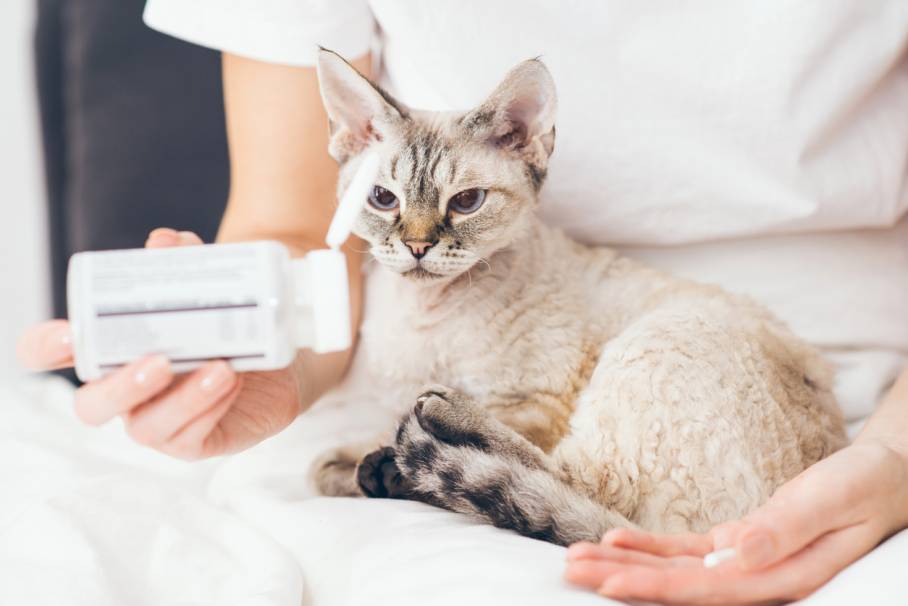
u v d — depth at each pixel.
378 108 1.04
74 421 1.38
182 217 1.93
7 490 1.11
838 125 1.25
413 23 1.19
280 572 0.87
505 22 1.18
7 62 2.26
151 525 0.97
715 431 0.99
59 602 0.82
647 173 1.25
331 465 1.14
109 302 0.72
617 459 0.99
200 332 0.73
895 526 0.83
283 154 1.29
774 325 1.21
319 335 0.76
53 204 1.93
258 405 0.95
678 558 0.77
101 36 1.89
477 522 0.96
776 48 1.18
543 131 1.04
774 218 1.27
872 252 1.35
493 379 1.10
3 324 2.38
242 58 1.32
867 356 1.33
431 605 0.74
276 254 0.74
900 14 1.19
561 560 0.81
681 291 1.21
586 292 1.20
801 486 0.79
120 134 1.90
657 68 1.19
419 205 1.02
